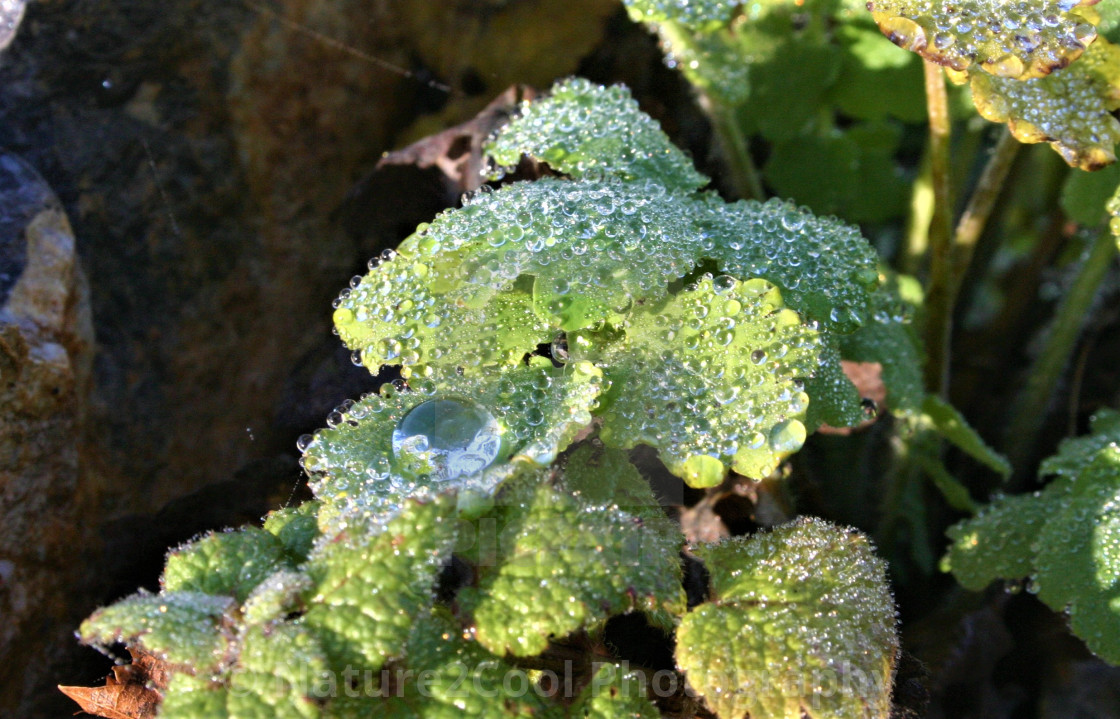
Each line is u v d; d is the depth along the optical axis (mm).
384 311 278
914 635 331
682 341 273
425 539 257
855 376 331
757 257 281
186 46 342
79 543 315
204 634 257
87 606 315
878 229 410
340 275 351
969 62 271
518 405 274
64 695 309
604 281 273
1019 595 341
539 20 360
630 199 281
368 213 347
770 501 312
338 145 361
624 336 277
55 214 323
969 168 359
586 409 269
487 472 266
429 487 268
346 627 254
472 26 362
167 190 341
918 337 325
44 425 308
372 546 258
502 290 281
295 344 348
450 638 262
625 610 259
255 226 350
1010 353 389
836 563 271
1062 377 367
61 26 332
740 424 267
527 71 362
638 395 271
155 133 340
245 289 347
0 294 310
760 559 271
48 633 309
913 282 339
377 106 365
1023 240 403
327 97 358
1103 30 298
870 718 259
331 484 271
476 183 326
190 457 337
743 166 344
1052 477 356
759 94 350
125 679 278
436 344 277
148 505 330
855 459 338
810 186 358
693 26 307
